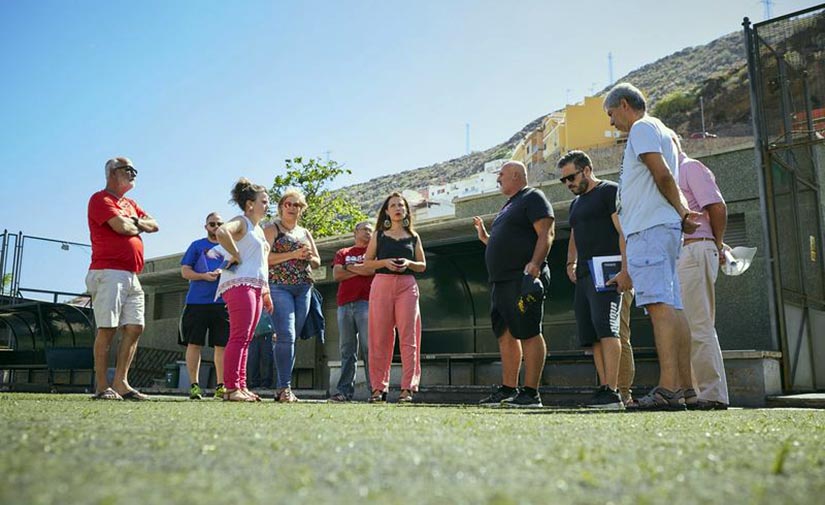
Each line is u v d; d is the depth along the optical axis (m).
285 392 5.19
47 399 4.02
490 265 4.81
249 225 5.00
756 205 7.84
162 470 0.92
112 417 2.05
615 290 4.10
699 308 4.11
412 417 2.30
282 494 0.75
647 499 0.77
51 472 0.86
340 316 6.22
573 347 8.17
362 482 0.85
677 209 3.39
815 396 5.39
